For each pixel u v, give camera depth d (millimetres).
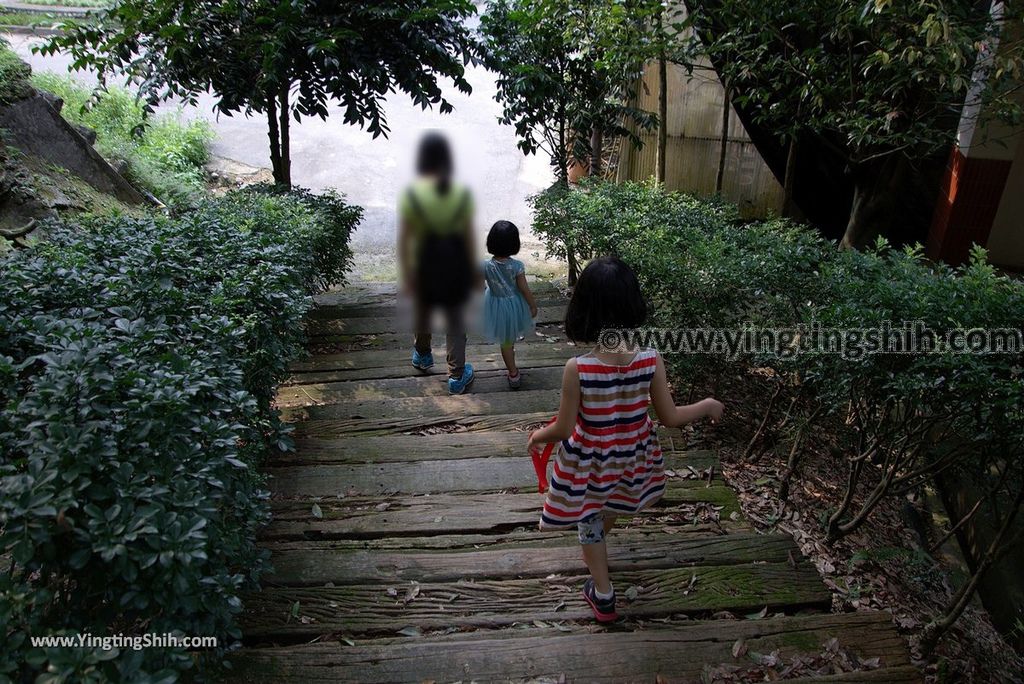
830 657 2463
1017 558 3479
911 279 3121
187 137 10773
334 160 11844
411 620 2656
